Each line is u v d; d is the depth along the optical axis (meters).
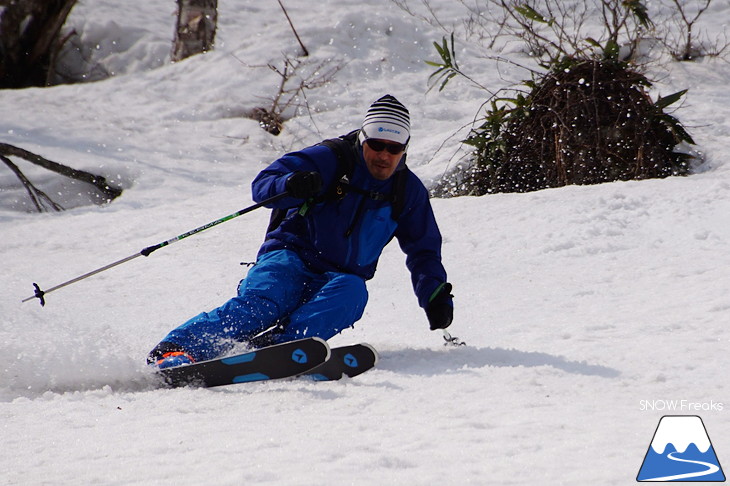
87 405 10.34
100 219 30.27
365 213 13.16
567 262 19.98
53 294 20.25
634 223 22.16
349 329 15.99
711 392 10.26
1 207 37.34
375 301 18.39
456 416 9.23
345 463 7.25
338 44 56.25
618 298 16.64
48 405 10.39
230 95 52.22
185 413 9.86
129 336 15.35
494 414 9.26
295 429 8.70
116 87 54.25
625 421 8.83
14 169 35.84
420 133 44.91
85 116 49.25
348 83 52.84
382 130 12.78
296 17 61.44
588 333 14.17
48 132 45.50
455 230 23.73
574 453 7.51
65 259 24.77
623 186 25.56
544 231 22.42
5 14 55.94
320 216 13.13
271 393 10.81
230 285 20.56
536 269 19.70
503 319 15.88
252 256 23.58
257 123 49.81
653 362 11.93
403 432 8.46
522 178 31.44
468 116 46.72
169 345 11.99
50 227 29.52
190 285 20.69
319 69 53.72
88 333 15.16
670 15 58.91
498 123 31.89
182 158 44.44
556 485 6.56
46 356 11.71
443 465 7.17
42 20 56.19
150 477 7.04
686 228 21.16
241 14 62.69
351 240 13.13
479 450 7.66
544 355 12.70
